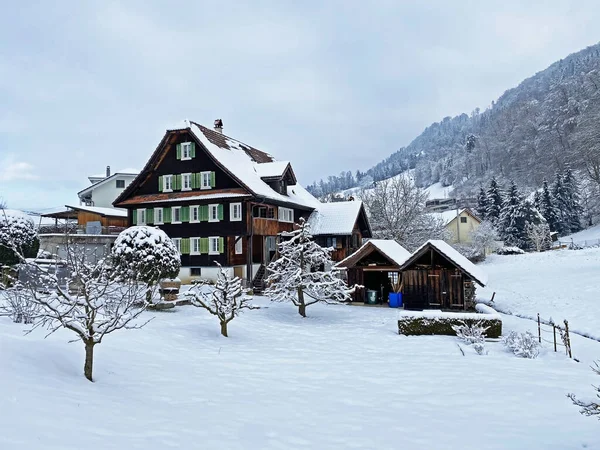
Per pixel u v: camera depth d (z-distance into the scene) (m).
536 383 10.70
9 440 5.54
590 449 6.77
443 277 24.77
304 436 7.20
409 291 25.25
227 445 6.58
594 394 9.63
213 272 34.28
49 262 13.55
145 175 36.97
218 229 34.28
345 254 39.41
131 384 9.53
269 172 37.41
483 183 133.00
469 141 173.88
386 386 10.51
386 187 51.66
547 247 63.47
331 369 12.28
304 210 41.94
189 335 16.08
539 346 15.98
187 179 35.94
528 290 30.28
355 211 40.91
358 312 25.80
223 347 14.96
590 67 125.25
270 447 6.65
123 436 6.43
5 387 7.27
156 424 7.17
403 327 18.62
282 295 23.69
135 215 37.50
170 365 11.64
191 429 7.12
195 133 35.22
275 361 13.20
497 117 172.62
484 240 60.09
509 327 20.58
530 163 115.94
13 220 19.00
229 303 17.20
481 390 10.10
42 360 9.32
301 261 24.17
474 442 7.07
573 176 78.44
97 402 7.80
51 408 6.95
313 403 9.06
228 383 10.40
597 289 26.27
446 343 16.69
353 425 7.80
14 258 18.20
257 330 18.97
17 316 12.72
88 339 9.20
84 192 59.97
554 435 7.34
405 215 49.34
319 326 20.86
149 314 19.61
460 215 68.81
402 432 7.49
